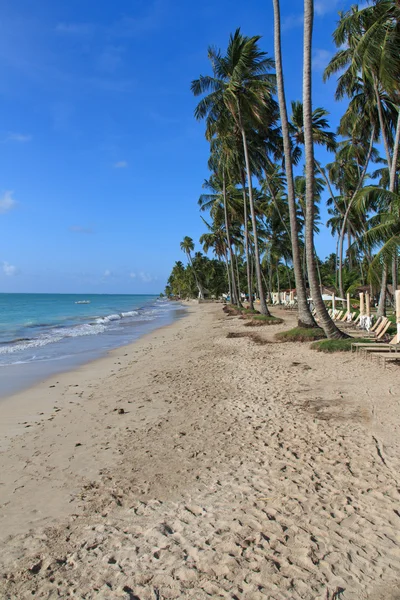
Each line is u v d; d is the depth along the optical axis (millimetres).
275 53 14000
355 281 45219
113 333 24844
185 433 5832
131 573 2871
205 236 47000
